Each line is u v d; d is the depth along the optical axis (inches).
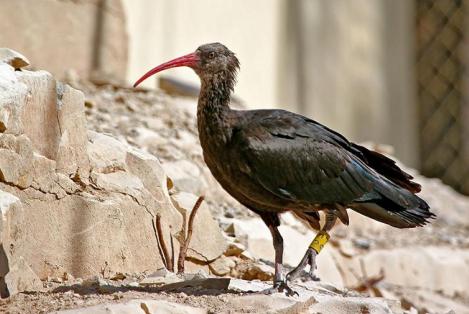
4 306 325.4
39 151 370.0
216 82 374.3
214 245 432.8
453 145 1040.8
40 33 665.6
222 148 367.9
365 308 354.9
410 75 1013.8
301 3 880.9
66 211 374.3
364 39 946.7
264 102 842.8
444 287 606.9
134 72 740.7
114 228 387.2
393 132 985.5
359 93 941.8
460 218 770.2
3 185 351.3
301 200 374.9
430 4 1035.3
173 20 768.3
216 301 343.0
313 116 892.0
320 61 898.7
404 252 598.2
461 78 1039.0
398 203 389.4
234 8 816.3
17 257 343.6
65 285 356.8
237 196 382.0
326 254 531.2
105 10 709.9
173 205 429.1
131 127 562.6
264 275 430.0
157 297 341.7
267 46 845.2
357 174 384.5
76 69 691.4
